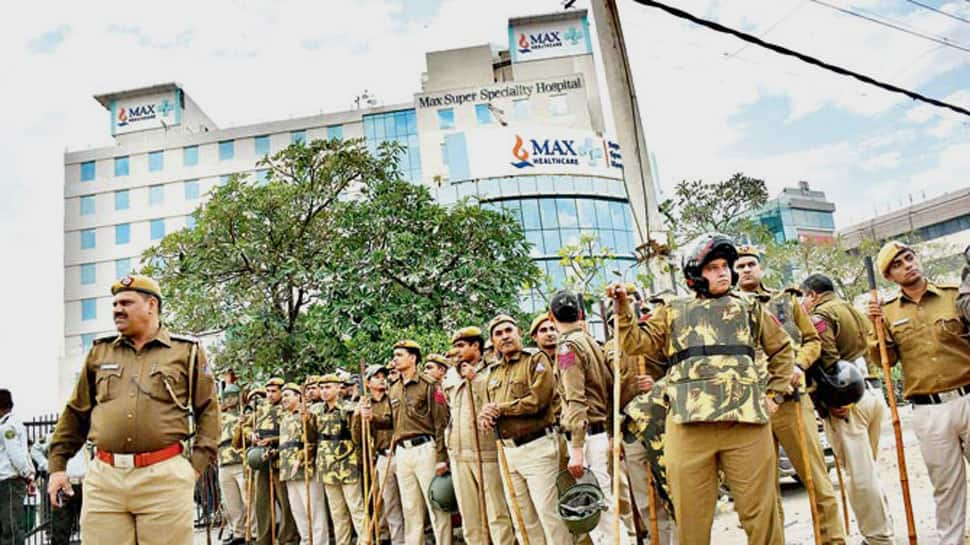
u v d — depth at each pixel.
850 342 5.29
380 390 7.68
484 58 41.53
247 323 14.04
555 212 32.31
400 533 7.84
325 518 8.28
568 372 5.08
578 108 38.53
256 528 8.80
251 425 9.54
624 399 5.32
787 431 4.59
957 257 34.12
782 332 4.00
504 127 33.06
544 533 5.73
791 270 28.28
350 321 13.12
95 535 4.28
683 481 3.80
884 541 4.88
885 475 8.38
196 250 14.91
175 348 4.63
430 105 37.44
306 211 15.55
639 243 7.07
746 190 32.47
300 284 14.73
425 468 6.98
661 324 4.04
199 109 56.16
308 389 8.73
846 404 4.93
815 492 4.48
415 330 12.48
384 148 16.16
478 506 6.17
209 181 50.50
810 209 56.28
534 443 5.48
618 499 3.88
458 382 6.36
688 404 3.74
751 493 3.67
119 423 4.32
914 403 4.84
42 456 10.03
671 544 5.49
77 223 50.97
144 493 4.30
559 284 30.64
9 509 7.96
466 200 14.97
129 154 51.47
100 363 4.50
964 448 4.67
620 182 34.44
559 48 44.25
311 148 15.60
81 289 50.12
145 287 4.57
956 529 4.66
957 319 4.65
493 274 13.77
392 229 14.16
